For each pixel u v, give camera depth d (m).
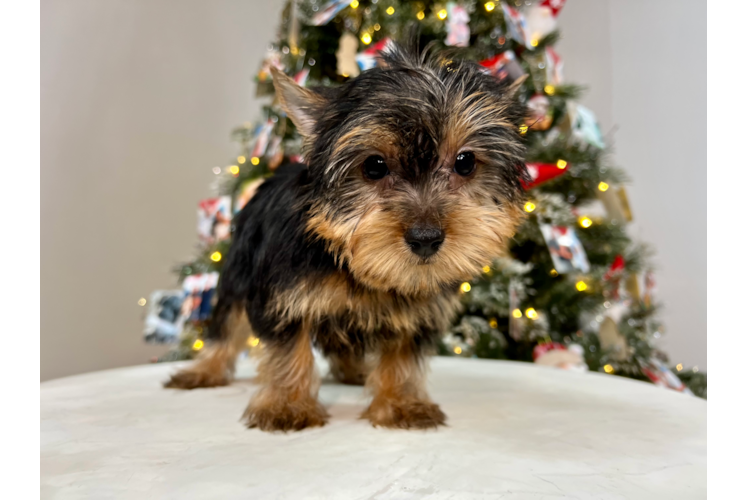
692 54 0.71
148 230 0.69
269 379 0.24
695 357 0.70
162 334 0.54
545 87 0.50
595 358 0.45
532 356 0.47
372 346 0.25
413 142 0.21
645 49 0.72
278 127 0.47
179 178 0.71
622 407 0.26
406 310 0.24
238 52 0.75
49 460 0.19
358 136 0.21
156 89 0.69
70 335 0.64
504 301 0.44
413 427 0.22
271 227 0.25
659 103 0.72
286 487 0.17
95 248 0.65
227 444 0.21
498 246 0.23
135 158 0.68
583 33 0.74
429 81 0.22
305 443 0.21
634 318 0.52
